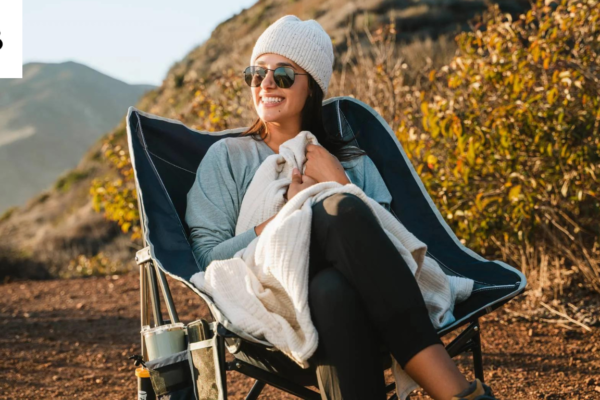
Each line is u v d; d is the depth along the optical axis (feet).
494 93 13.35
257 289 5.57
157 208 6.63
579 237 12.69
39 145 275.59
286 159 7.14
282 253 5.43
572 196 12.46
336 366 5.16
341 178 7.07
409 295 5.31
